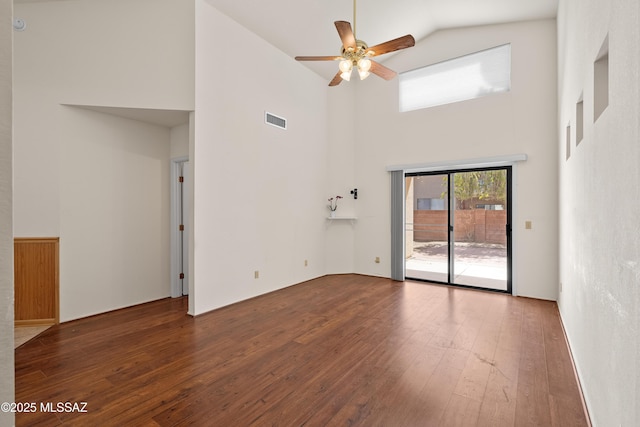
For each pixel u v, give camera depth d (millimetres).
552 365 2490
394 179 5465
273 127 4691
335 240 5918
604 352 1589
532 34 4309
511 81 4434
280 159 4832
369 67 3152
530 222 4320
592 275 1899
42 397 2070
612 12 1417
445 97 5047
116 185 3891
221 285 3941
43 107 3346
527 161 4328
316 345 2863
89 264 3650
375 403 2018
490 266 4781
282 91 4848
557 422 1842
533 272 4309
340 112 5910
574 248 2641
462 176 5012
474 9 4266
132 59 3516
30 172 3311
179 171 4523
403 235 5410
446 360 2576
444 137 4984
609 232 1519
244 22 4121
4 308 525
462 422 1841
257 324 3379
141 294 4145
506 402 2027
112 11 3473
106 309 3789
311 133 5465
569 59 2863
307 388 2186
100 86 3457
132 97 3520
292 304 4078
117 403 2014
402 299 4297
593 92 1827
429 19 4691
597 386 1721
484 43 4660
